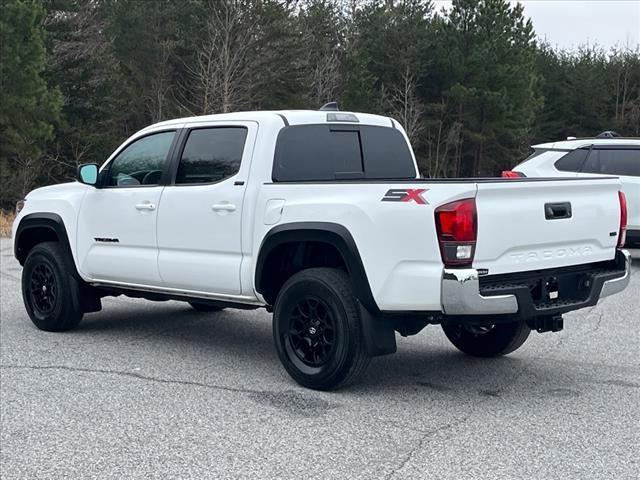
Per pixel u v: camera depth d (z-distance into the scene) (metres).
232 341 7.41
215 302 6.51
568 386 5.88
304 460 4.34
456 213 4.96
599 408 5.32
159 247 6.72
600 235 5.89
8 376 6.07
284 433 4.78
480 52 41.28
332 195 5.56
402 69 43.78
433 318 5.27
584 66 53.38
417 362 6.65
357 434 4.77
